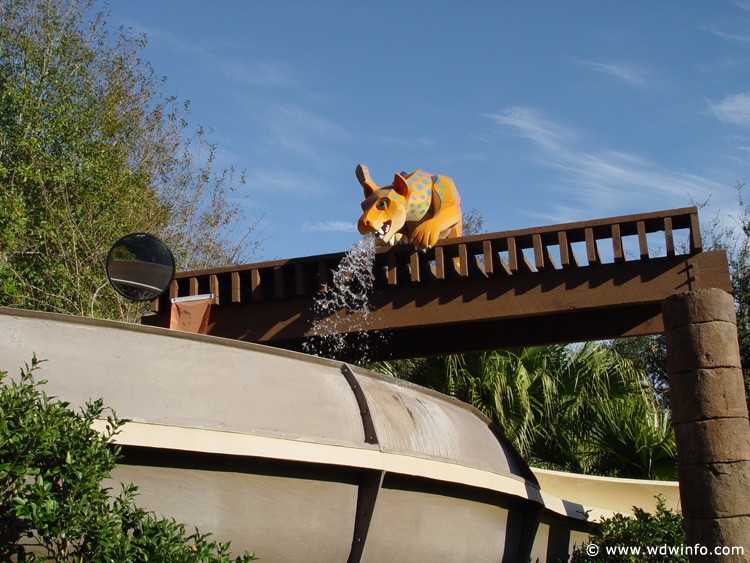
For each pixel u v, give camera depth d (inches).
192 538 161.5
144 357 178.4
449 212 327.6
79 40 717.3
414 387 243.9
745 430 239.8
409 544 214.4
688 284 279.3
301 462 186.7
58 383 165.3
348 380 213.0
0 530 148.9
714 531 232.4
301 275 313.6
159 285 275.1
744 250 703.7
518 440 514.0
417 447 216.4
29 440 140.1
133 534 150.3
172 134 768.3
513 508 263.3
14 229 559.5
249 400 185.3
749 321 657.6
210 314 327.3
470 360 530.6
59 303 572.7
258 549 182.5
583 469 520.1
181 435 169.5
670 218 282.5
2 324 168.9
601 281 287.7
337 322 311.3
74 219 614.9
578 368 533.0
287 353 202.7
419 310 303.6
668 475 504.4
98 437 152.1
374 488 197.6
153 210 693.3
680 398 246.5
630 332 313.3
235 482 179.8
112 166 644.1
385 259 307.7
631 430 507.8
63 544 145.4
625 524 294.8
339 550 196.1
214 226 758.5
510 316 294.0
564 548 314.8
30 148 590.2
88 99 692.7
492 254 297.6
